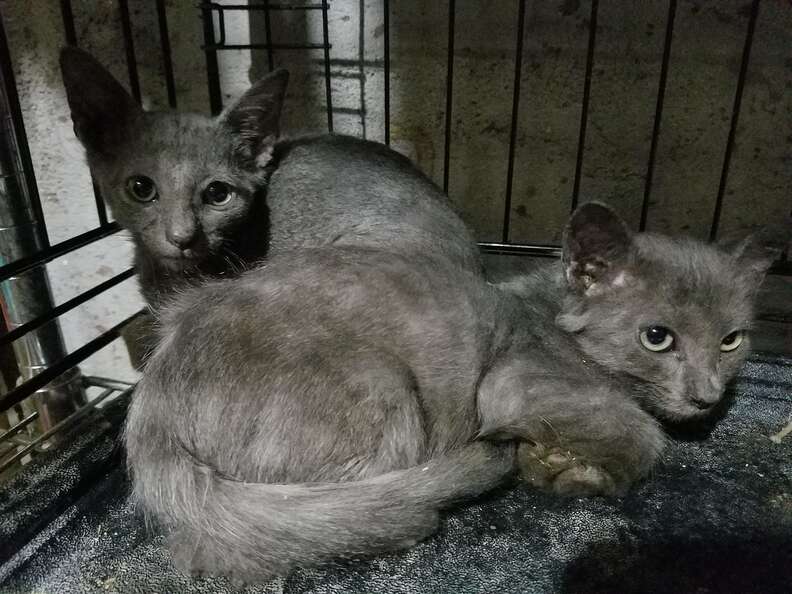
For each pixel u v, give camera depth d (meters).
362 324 0.20
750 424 0.27
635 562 0.20
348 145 0.30
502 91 0.35
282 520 0.18
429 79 0.36
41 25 0.36
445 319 0.21
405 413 0.20
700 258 0.22
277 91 0.28
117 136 0.27
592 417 0.21
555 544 0.20
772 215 0.35
